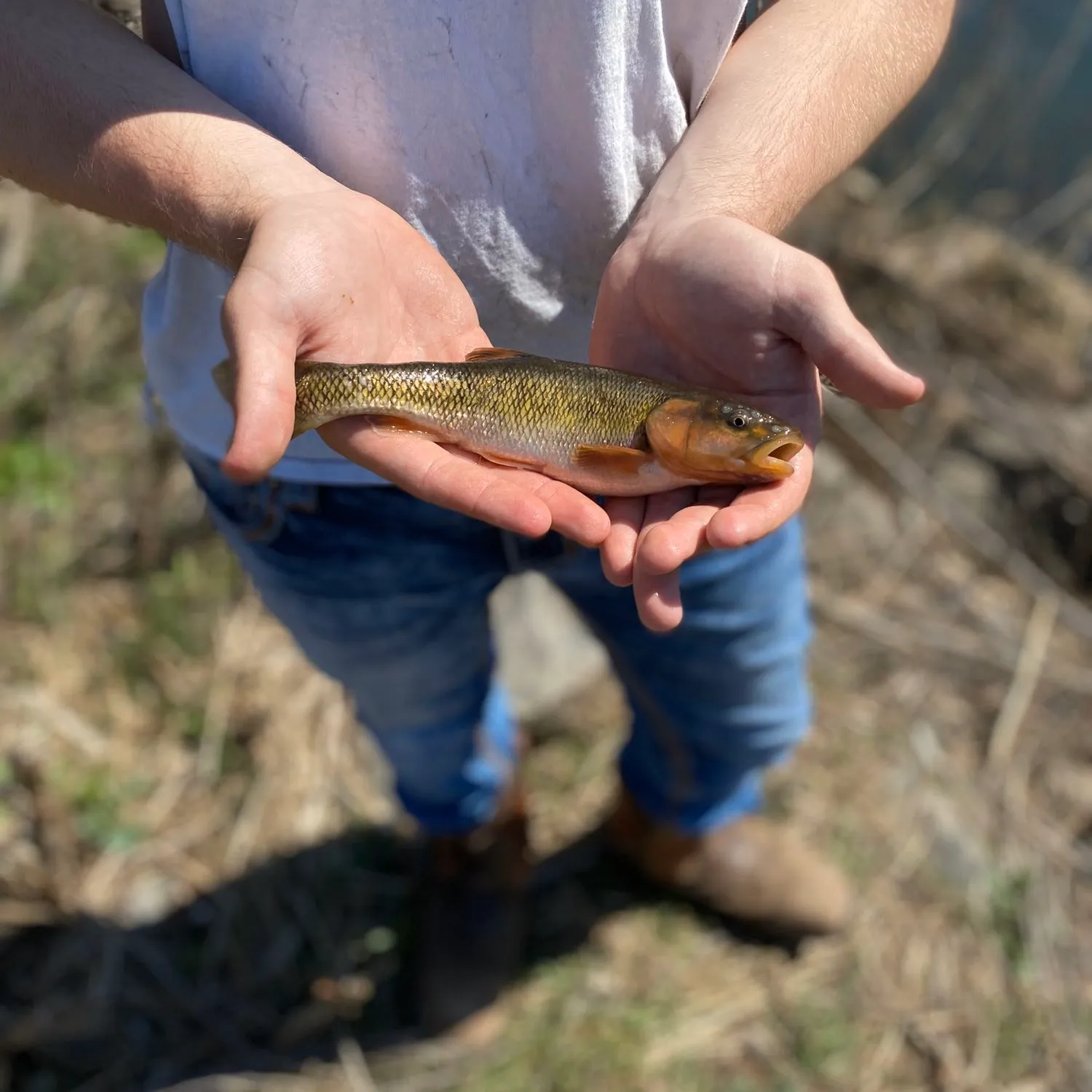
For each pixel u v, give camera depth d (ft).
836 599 3.58
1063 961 2.79
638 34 1.53
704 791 2.49
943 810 3.05
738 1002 2.69
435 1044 2.62
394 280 1.58
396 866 2.92
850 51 1.69
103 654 3.28
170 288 1.70
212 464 1.83
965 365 4.36
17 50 1.46
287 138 1.61
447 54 1.47
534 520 1.43
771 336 1.58
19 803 2.90
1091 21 5.08
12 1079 2.52
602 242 1.71
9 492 3.55
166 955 2.73
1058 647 3.51
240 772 3.05
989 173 5.20
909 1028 2.65
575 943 2.81
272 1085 2.54
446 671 2.11
